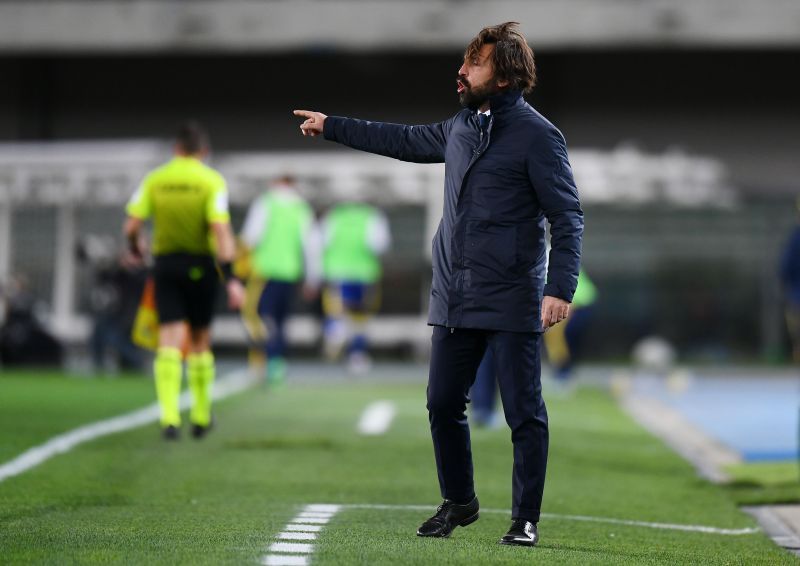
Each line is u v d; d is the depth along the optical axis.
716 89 123.38
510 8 114.00
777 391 75.25
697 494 35.59
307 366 95.50
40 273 94.19
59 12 117.56
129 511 28.73
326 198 101.50
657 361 101.00
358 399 64.06
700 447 48.47
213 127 127.38
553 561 22.28
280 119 127.06
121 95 127.19
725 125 123.44
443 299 24.22
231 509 29.45
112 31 117.31
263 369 75.06
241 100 127.19
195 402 44.25
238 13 116.44
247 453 41.31
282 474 36.66
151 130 127.19
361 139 25.17
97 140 127.19
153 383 72.06
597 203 109.75
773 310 110.38
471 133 24.19
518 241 23.94
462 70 24.20
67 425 47.62
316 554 22.00
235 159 102.38
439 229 24.58
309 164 101.50
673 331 111.06
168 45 117.00
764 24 112.44
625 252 111.62
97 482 33.81
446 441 24.84
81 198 94.38
